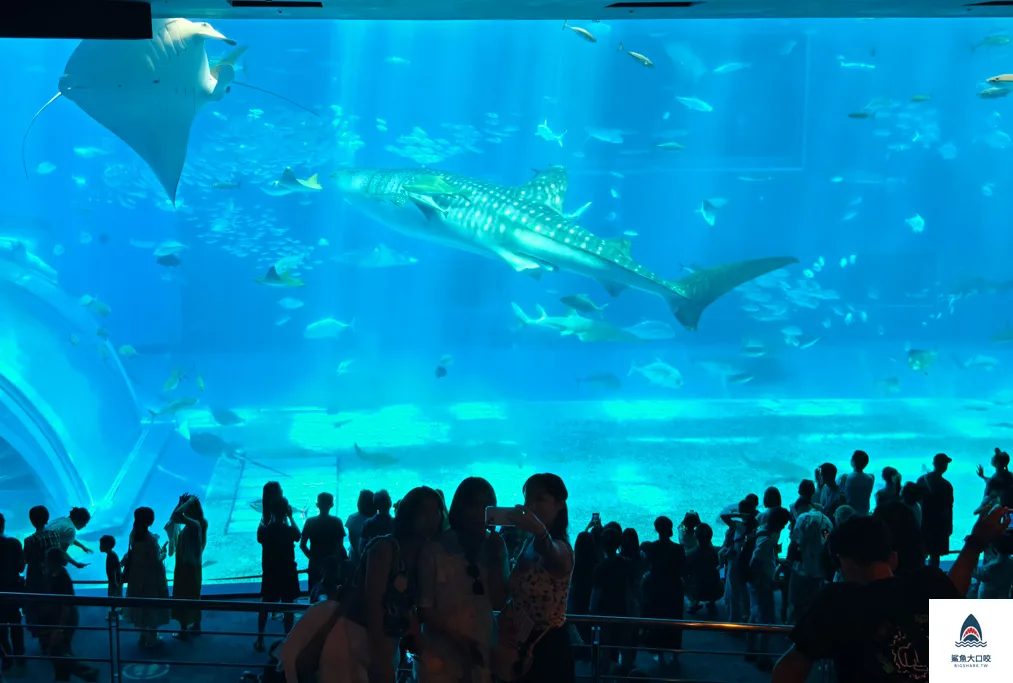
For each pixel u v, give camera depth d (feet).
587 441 60.54
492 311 115.96
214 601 14.07
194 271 115.44
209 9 15.07
